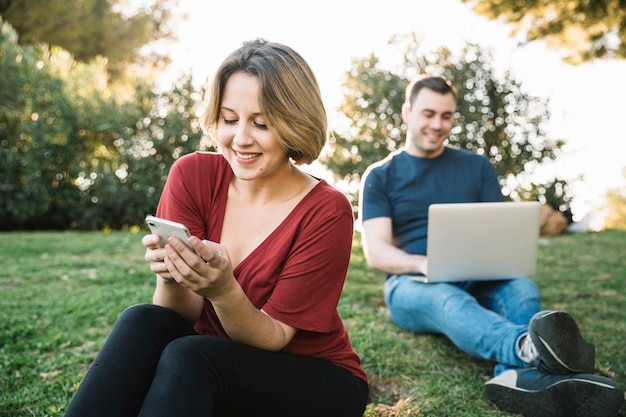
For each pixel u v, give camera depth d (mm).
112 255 5652
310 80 1581
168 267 1449
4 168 8047
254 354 1543
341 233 1646
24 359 2676
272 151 1578
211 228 1755
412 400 2230
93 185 8141
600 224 8812
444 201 3027
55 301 3676
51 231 8078
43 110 8242
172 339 1630
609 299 3822
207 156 1808
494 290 2703
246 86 1525
